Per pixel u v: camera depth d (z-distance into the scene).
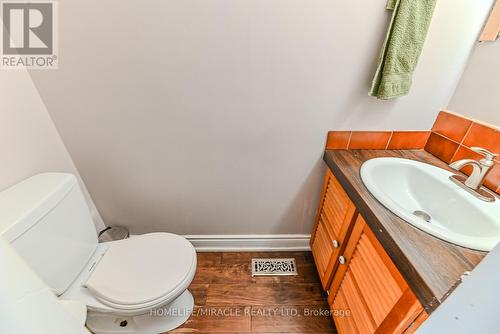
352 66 0.99
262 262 1.52
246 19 0.89
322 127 1.13
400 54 0.89
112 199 1.34
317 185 1.32
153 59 0.96
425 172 0.99
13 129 0.93
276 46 0.95
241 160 1.23
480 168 0.84
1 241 0.37
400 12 0.83
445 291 0.51
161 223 1.46
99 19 0.88
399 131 1.14
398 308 0.65
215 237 1.53
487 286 0.30
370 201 0.81
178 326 1.18
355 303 0.89
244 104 1.07
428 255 0.61
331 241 1.13
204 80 1.01
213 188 1.32
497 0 0.85
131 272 0.99
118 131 1.12
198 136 1.15
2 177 0.89
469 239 0.64
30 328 0.39
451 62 0.99
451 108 1.05
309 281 1.41
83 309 0.62
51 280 0.87
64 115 1.07
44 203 0.85
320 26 0.91
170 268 1.01
